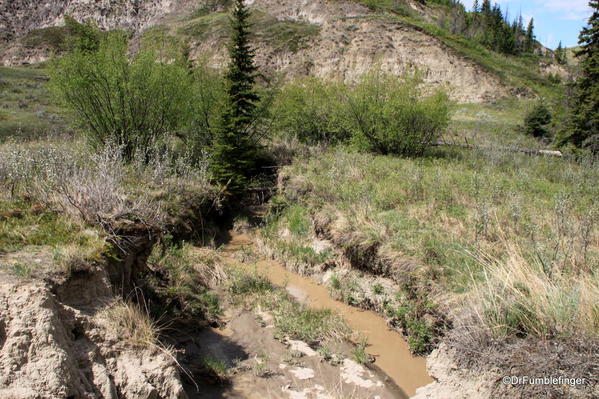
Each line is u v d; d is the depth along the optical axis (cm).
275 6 6431
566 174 1348
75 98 1353
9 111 2325
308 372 613
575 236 752
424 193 1075
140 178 1120
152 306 657
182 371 569
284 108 1988
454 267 702
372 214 963
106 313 482
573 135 2266
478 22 8475
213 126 1457
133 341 473
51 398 358
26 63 5903
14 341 376
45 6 7762
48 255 500
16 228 553
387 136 1809
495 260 668
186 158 1396
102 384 412
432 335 650
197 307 741
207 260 962
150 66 1411
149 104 1419
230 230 1287
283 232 1177
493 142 1931
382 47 4969
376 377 609
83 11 7394
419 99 1828
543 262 620
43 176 785
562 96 3316
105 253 539
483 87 4569
